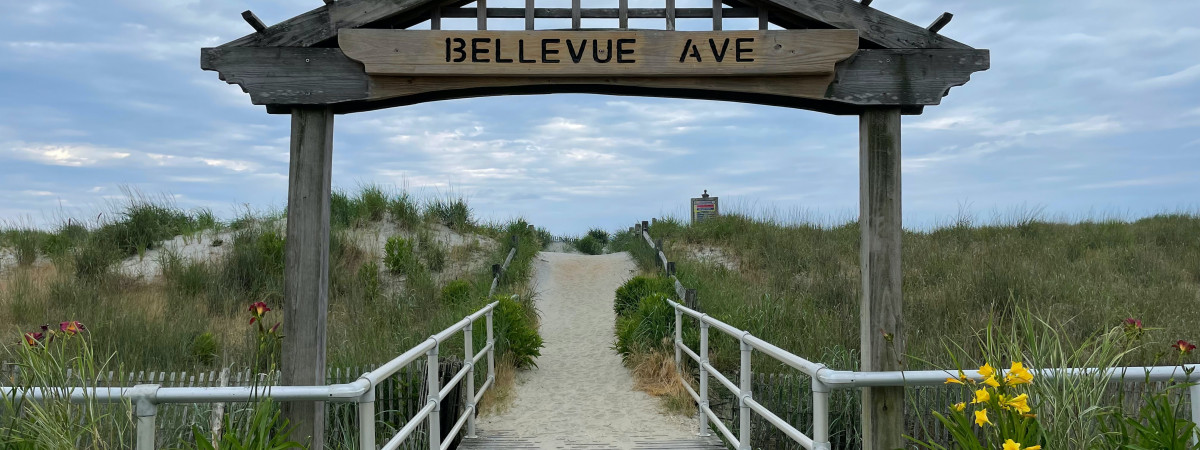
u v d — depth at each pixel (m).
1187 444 3.41
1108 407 3.34
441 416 6.45
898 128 4.82
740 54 4.72
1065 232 16.78
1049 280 11.57
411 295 13.21
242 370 8.06
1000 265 12.01
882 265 4.72
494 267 14.26
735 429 6.93
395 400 6.85
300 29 4.73
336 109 4.90
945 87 4.76
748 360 5.33
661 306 9.83
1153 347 7.13
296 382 4.64
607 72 4.71
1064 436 3.15
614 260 20.22
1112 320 9.12
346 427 6.20
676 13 4.93
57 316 10.82
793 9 4.79
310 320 4.66
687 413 7.54
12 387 3.22
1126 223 18.11
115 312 10.61
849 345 8.73
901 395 4.62
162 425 5.29
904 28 4.79
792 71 4.71
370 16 4.76
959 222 17.89
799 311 9.94
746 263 15.56
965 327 8.85
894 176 4.79
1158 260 13.28
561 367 9.86
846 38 4.70
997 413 3.00
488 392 8.12
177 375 7.66
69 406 3.17
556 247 25.97
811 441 3.77
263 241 14.55
